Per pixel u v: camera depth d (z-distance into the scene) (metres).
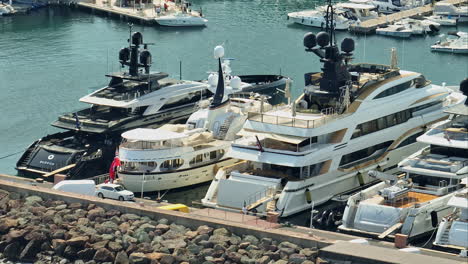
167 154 148.62
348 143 146.00
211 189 142.25
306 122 142.00
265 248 121.75
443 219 123.75
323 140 144.50
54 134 163.50
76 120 163.38
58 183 141.00
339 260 116.19
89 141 162.50
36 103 193.25
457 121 143.50
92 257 125.25
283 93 190.75
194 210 136.12
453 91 170.50
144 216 131.25
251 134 143.50
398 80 153.75
